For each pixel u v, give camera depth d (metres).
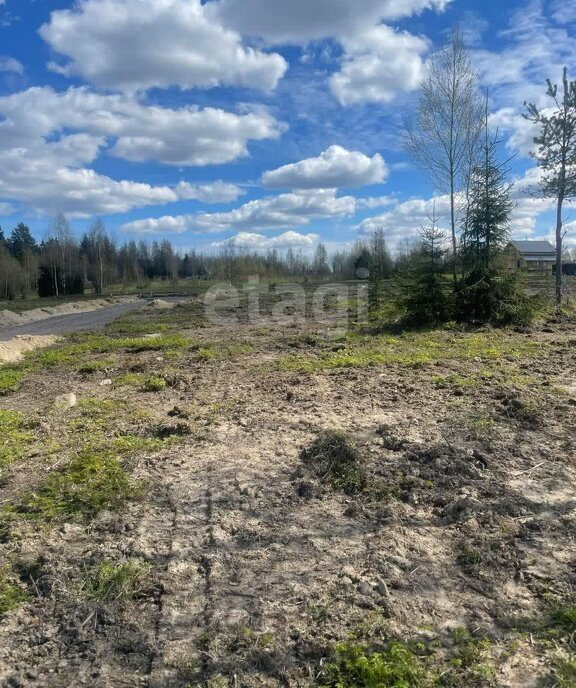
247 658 2.41
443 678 2.24
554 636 2.47
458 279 14.11
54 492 4.25
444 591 2.84
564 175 15.21
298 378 7.94
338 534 3.47
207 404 6.84
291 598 2.83
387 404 6.34
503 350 9.72
